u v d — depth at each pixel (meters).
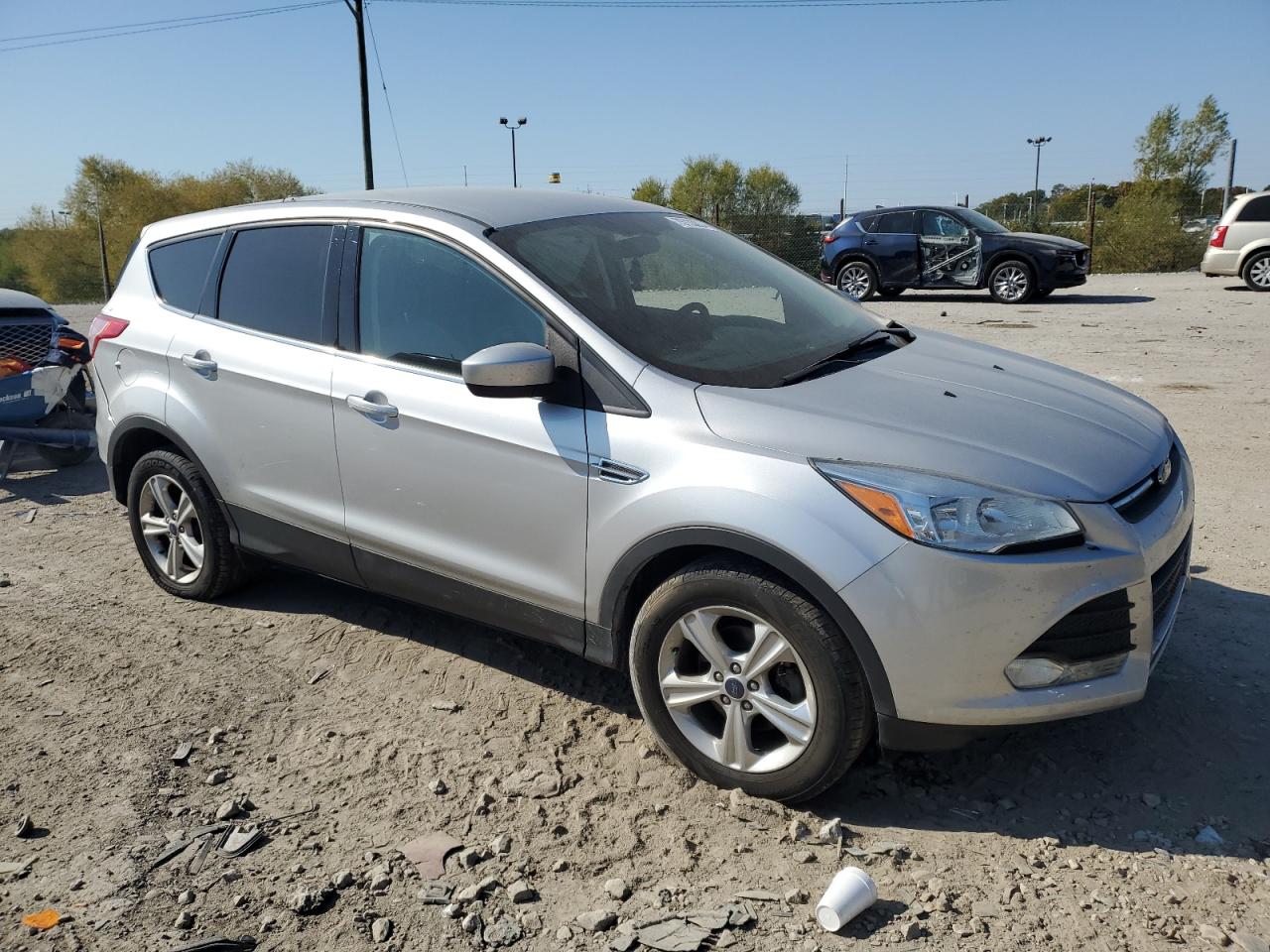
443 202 3.68
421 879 2.65
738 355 3.21
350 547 3.73
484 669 3.81
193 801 3.02
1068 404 3.19
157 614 4.39
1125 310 14.65
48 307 6.89
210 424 4.07
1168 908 2.46
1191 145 39.28
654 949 2.38
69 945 2.43
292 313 3.85
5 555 5.22
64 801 3.03
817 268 27.14
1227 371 9.17
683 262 3.72
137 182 56.84
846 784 3.02
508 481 3.20
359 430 3.56
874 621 2.60
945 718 2.63
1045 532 2.58
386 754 3.25
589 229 3.65
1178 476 3.14
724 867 2.67
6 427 6.47
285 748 3.31
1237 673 3.57
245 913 2.54
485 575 3.35
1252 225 16.98
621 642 3.14
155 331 4.28
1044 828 2.79
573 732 3.36
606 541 3.00
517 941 2.42
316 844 2.80
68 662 3.94
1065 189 43.41
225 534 4.27
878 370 3.27
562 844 2.78
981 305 16.41
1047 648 2.62
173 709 3.57
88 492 6.49
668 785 3.04
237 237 4.12
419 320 3.47
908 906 2.50
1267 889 2.51
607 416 3.01
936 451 2.69
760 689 2.85
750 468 2.75
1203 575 4.44
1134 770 3.04
